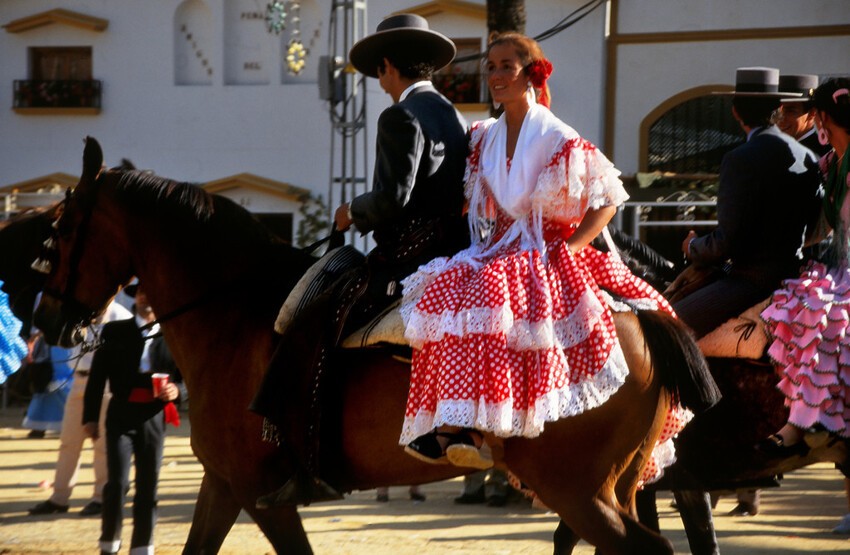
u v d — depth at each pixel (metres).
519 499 12.45
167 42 26.20
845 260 6.91
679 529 10.90
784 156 7.11
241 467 6.67
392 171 6.30
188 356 7.03
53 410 17.16
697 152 23.69
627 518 5.96
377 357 6.37
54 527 11.43
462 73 24.58
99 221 7.16
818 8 22.89
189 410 7.03
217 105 26.14
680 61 23.58
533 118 6.20
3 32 26.80
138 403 9.53
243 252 7.09
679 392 6.08
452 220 6.64
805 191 7.15
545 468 6.00
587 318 5.92
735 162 7.11
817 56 22.94
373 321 6.38
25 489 13.74
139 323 9.75
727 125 23.53
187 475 14.64
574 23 23.56
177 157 26.36
